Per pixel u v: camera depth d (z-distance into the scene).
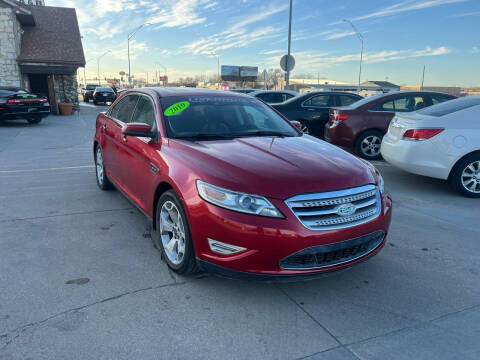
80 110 24.95
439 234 4.40
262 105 4.79
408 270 3.53
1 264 3.41
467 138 5.71
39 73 20.47
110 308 2.80
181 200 3.04
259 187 2.74
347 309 2.90
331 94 10.76
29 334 2.49
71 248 3.78
